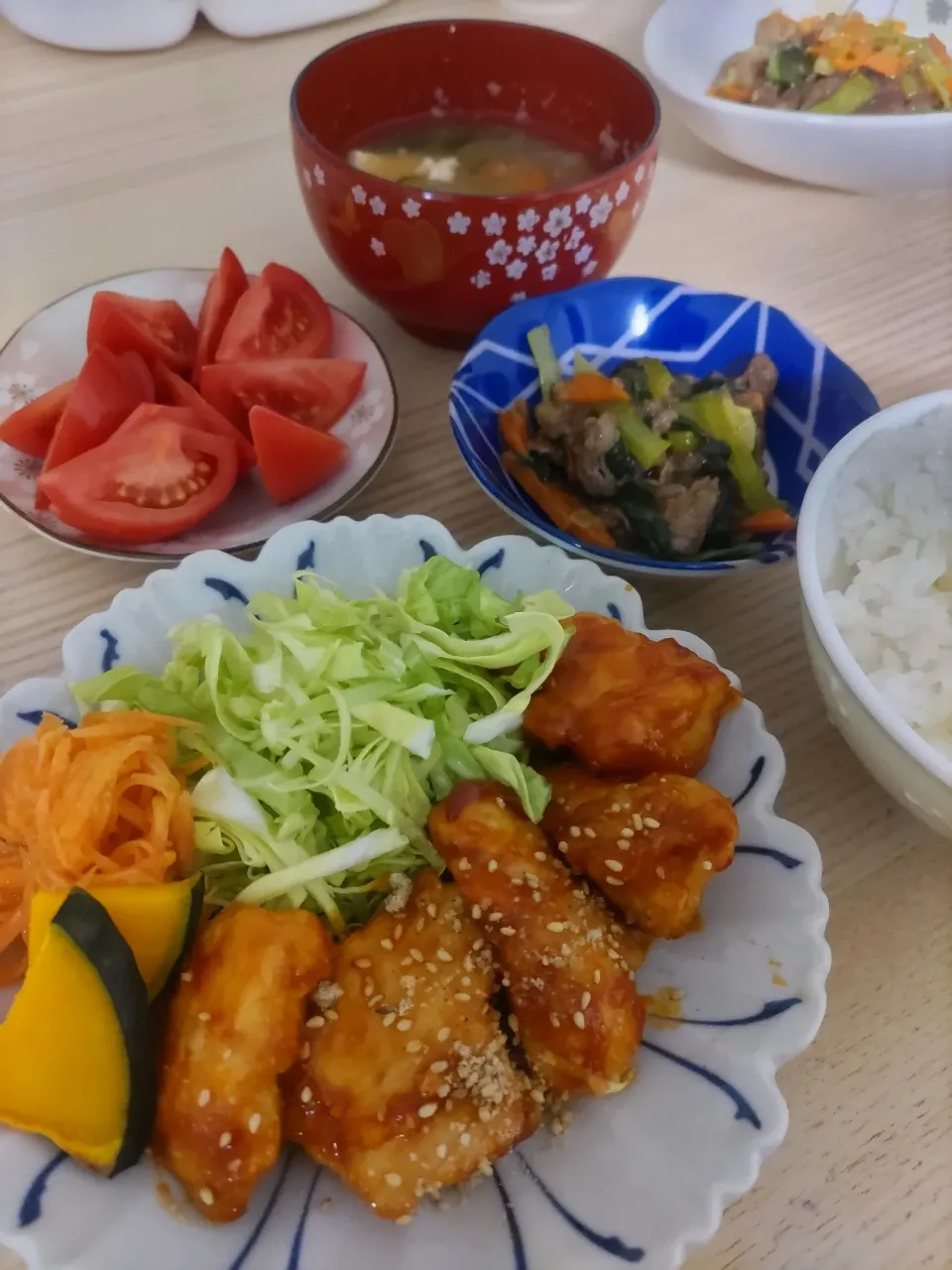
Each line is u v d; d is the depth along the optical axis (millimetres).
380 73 345
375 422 302
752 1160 173
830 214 415
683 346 322
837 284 383
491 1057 188
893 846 239
